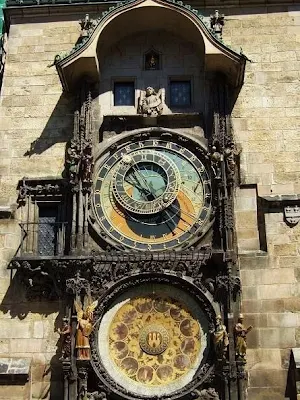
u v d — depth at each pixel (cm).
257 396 2120
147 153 2411
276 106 2519
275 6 2669
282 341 2180
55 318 2258
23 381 2158
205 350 2156
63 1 2695
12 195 2444
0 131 2541
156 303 2219
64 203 2414
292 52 2602
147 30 2612
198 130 2452
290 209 2336
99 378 2108
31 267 2242
